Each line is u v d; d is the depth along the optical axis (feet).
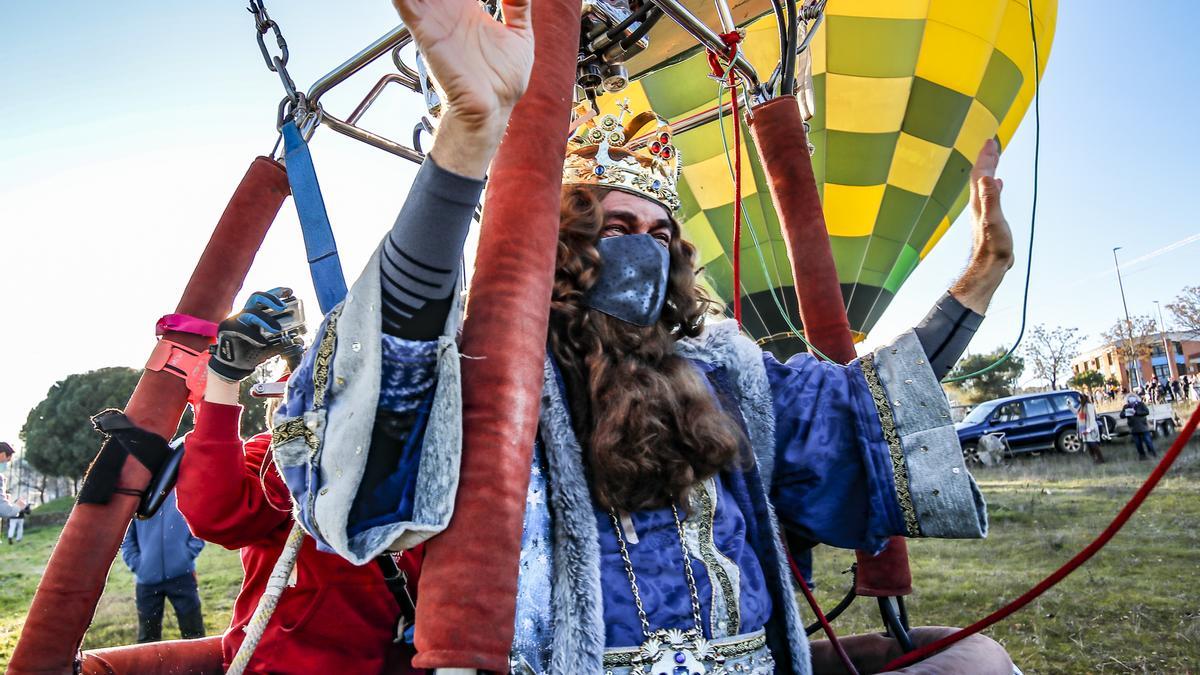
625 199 5.60
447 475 3.26
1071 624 16.20
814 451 5.46
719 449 4.85
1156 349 141.79
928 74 47.03
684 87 40.57
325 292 4.79
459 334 3.83
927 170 48.67
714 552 4.72
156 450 5.74
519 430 3.37
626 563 4.50
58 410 106.93
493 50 3.19
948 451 5.20
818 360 5.97
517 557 3.27
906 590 6.21
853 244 50.14
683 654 4.36
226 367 5.08
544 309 3.59
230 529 5.01
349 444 3.39
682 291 5.81
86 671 5.79
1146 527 26.86
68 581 5.42
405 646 5.04
